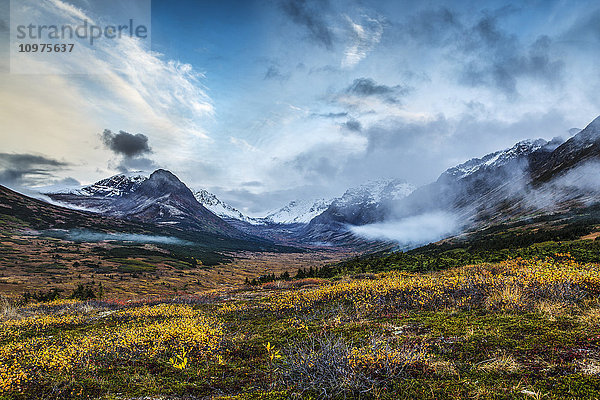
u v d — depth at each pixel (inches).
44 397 256.1
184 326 441.7
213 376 269.3
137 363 323.0
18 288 2613.2
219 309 636.1
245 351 334.6
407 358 225.1
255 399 203.9
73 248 6107.3
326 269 1446.9
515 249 1116.5
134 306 862.5
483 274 573.6
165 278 4286.4
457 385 189.9
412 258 1213.7
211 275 5191.9
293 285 1079.6
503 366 205.8
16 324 606.5
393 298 477.7
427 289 485.4
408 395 186.4
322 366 225.9
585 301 327.0
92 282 3361.2
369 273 1043.9
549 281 376.8
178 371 289.4
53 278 3467.0
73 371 309.6
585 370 186.7
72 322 627.8
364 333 325.7
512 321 291.6
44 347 408.5
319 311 479.2
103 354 358.9
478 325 295.1
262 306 613.3
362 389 197.2
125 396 244.1
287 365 256.1
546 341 236.4
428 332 298.2
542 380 182.9
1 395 262.8
